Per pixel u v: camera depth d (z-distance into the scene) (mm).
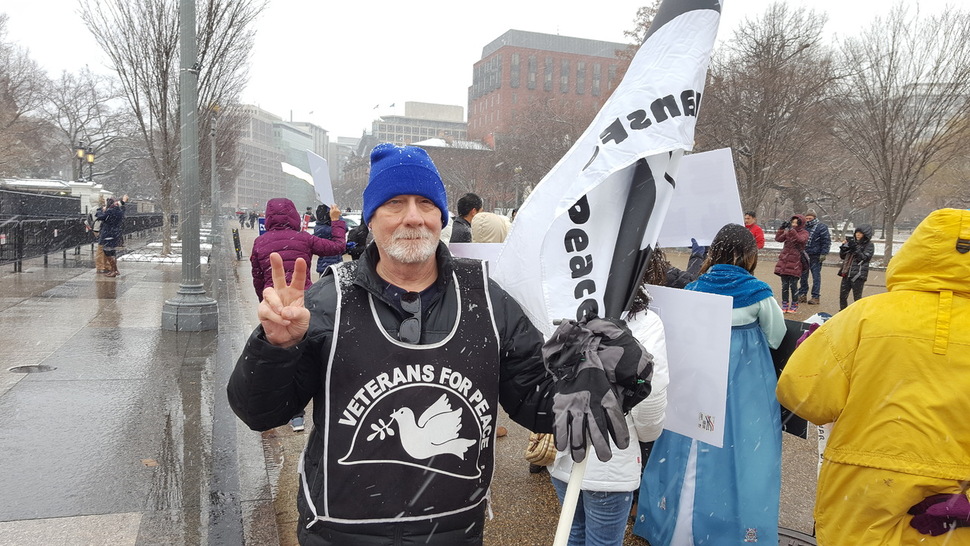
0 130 41031
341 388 1727
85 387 5746
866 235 11438
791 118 21859
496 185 49031
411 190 1797
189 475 3988
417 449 1729
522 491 4188
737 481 3023
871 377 2100
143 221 31188
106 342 7555
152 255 18531
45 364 6504
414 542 1725
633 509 3908
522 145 40312
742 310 3146
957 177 30625
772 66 21875
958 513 1952
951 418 1984
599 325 1843
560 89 85688
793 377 2322
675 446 3199
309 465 1798
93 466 4082
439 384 1749
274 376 1656
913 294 2096
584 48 89375
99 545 3166
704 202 3549
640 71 2264
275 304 1607
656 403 2436
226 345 7527
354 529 1715
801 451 5066
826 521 2256
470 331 1816
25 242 14203
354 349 1729
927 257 2059
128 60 15836
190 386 5832
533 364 1934
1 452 4273
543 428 1978
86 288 11969
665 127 2191
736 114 22547
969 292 2021
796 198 36312
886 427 2057
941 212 2061
